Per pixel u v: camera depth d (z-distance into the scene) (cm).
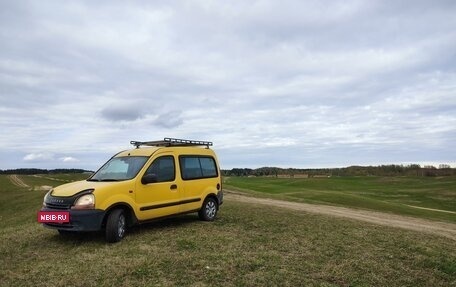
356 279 750
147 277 688
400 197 6531
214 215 1245
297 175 11206
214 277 702
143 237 965
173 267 738
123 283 660
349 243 998
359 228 1241
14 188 5869
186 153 1169
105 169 1068
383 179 11156
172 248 862
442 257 926
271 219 1288
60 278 679
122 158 1088
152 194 1026
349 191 7500
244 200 2391
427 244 1059
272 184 7669
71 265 745
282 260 819
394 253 932
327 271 776
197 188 1177
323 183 9444
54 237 984
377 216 2169
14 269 733
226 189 3694
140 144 1194
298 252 887
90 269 719
